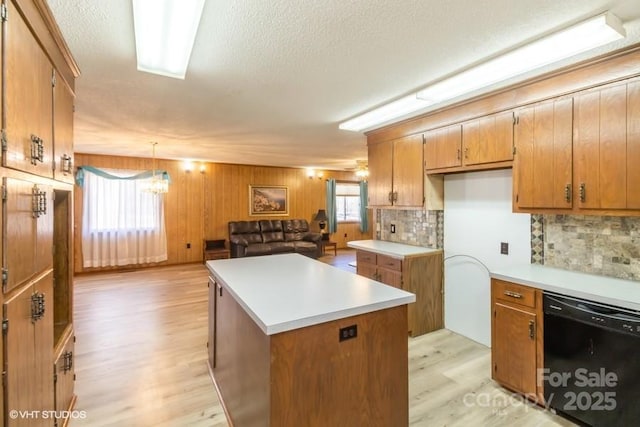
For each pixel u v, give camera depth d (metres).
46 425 1.51
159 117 3.41
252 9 1.51
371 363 1.61
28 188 1.27
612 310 1.74
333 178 9.34
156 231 6.64
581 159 2.09
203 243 7.37
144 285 5.25
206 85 2.48
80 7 1.49
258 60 2.05
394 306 1.67
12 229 1.12
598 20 1.54
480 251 3.11
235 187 7.81
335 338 1.50
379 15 1.57
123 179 6.27
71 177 2.01
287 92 2.63
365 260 3.75
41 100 1.42
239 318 1.80
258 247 7.10
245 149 5.55
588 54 1.95
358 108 3.10
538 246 2.64
